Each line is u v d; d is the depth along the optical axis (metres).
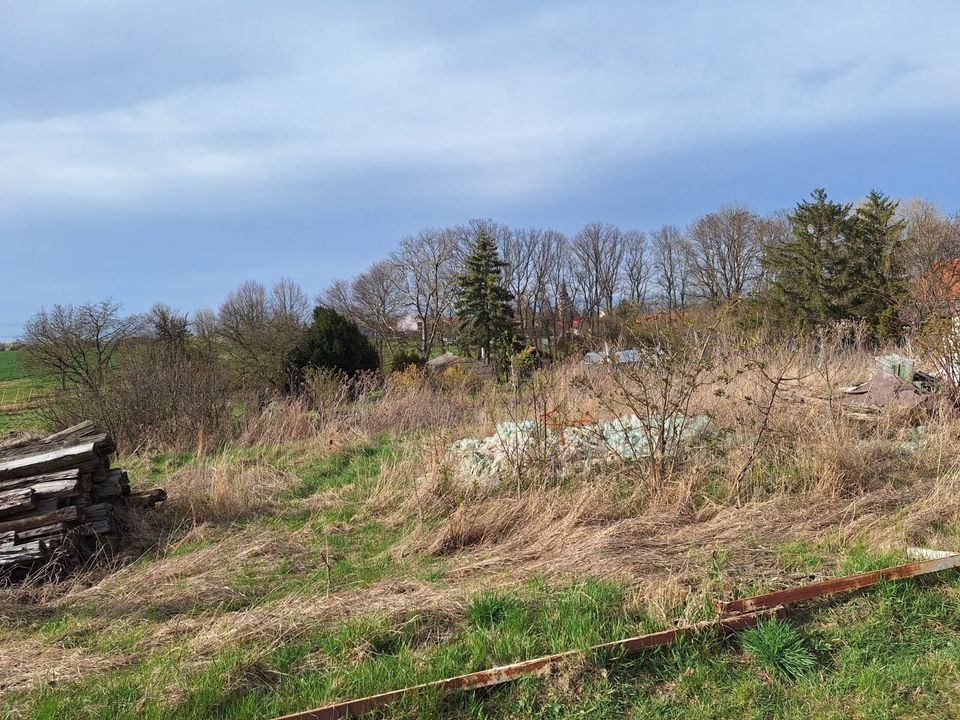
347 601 4.51
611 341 8.24
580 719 3.22
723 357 8.61
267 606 4.62
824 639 3.79
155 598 5.06
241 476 8.41
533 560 5.40
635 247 63.19
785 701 3.28
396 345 56.97
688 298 51.25
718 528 5.65
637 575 4.70
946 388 8.80
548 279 61.78
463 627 4.05
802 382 9.33
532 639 3.85
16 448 7.24
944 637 3.75
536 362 9.84
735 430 7.48
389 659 3.70
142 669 3.75
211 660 3.74
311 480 9.03
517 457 7.44
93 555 6.14
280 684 3.55
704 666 3.54
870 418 8.15
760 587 4.40
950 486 6.08
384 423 12.66
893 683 3.34
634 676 3.52
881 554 4.79
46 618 4.95
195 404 14.03
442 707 3.29
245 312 40.88
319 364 24.31
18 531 5.93
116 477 6.98
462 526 6.11
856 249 31.27
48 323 26.47
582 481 6.97
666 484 6.63
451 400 13.45
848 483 6.52
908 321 11.72
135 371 14.46
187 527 7.09
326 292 63.78
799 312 30.36
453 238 58.19
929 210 42.28
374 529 6.73
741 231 54.03
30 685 3.65
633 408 7.04
